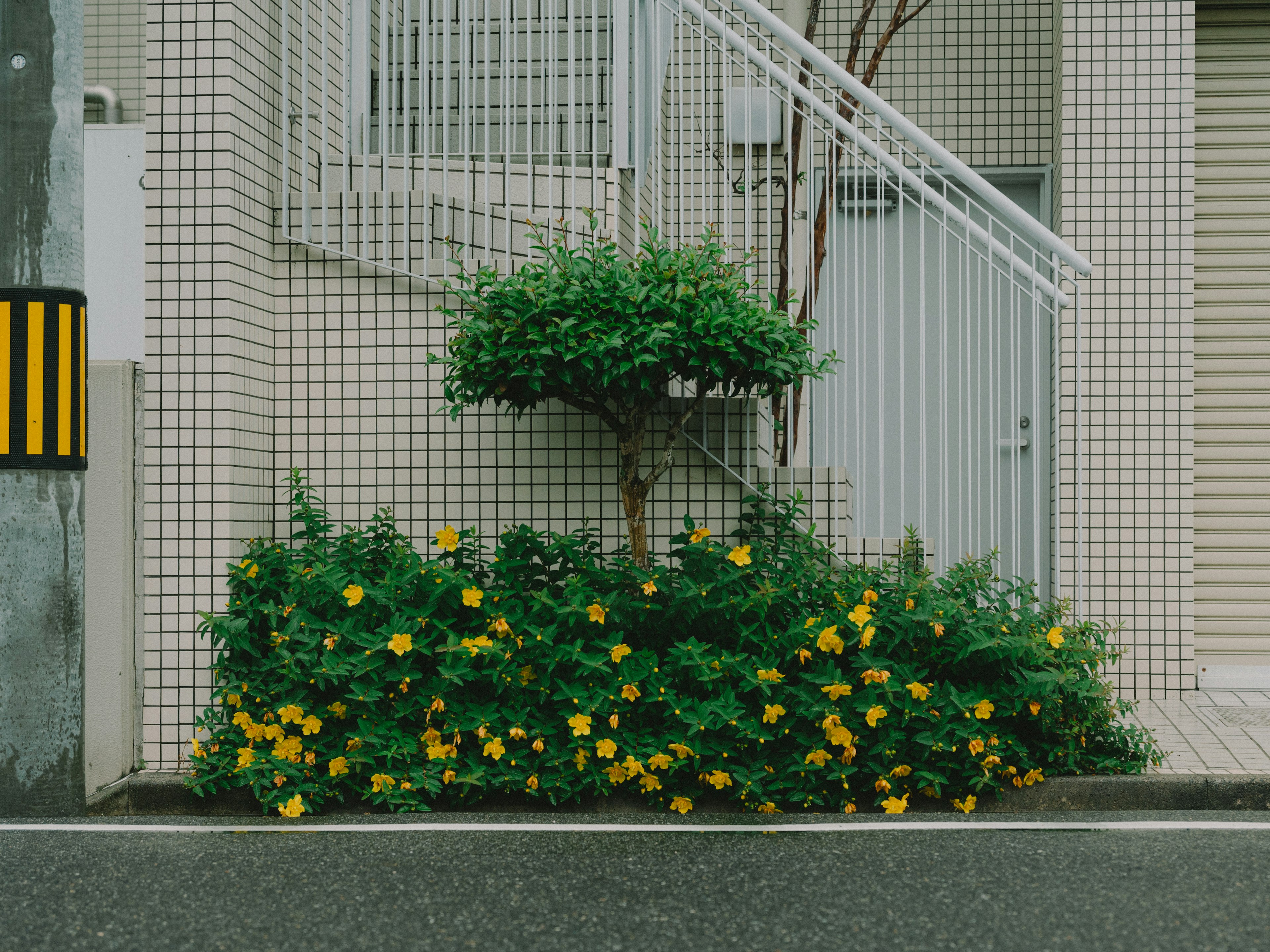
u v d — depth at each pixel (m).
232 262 4.31
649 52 5.27
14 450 3.57
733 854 3.12
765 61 4.64
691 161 5.82
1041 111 6.12
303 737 3.90
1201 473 5.86
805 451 5.66
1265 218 5.88
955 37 6.18
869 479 6.05
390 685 3.96
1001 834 3.35
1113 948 2.37
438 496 4.57
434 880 2.87
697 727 3.71
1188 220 5.60
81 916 2.59
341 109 5.35
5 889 2.79
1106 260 5.64
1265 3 5.80
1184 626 5.55
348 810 3.89
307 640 3.88
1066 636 4.09
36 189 3.60
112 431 4.30
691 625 4.05
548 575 4.19
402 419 4.59
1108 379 5.63
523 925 2.52
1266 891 2.74
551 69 4.51
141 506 4.32
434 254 4.61
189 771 4.23
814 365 4.29
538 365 3.71
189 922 2.55
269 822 3.63
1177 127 5.60
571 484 4.54
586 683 3.87
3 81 3.61
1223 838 3.28
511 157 5.15
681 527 4.49
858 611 3.89
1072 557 5.62
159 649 4.27
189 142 4.32
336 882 2.85
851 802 3.82
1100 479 5.62
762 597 3.90
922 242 4.47
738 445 4.52
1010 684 3.94
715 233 4.56
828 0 6.23
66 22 3.66
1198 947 2.37
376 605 4.01
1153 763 4.01
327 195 4.61
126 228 5.44
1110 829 3.40
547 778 3.79
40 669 3.60
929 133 6.20
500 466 4.56
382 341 4.59
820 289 5.54
